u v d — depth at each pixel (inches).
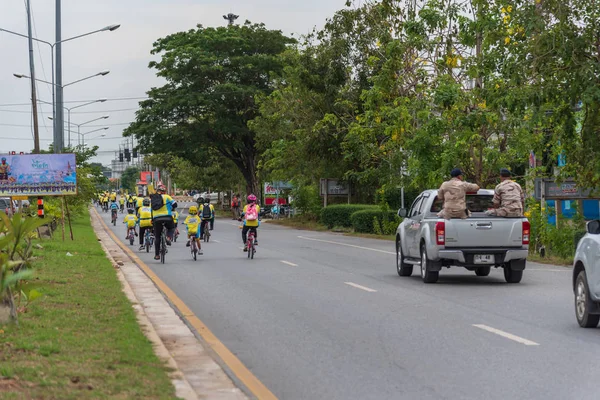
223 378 411.2
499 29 1151.6
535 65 1036.5
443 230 861.2
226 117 3472.0
